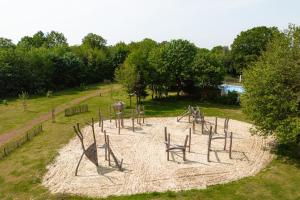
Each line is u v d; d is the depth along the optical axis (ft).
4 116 144.87
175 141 101.50
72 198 62.90
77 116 138.92
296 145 96.58
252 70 96.37
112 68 312.50
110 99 189.16
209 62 173.78
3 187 69.00
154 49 181.37
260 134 97.09
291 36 88.48
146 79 166.91
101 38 391.04
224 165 81.00
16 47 270.46
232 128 119.55
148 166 79.97
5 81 204.44
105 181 71.15
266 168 79.71
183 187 68.13
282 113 83.61
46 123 127.24
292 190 67.15
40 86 227.40
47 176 73.92
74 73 259.19
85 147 94.89
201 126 117.50
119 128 110.42
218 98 178.91
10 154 89.76
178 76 176.04
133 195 64.44
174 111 150.51
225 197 63.57
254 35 283.18
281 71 84.53
